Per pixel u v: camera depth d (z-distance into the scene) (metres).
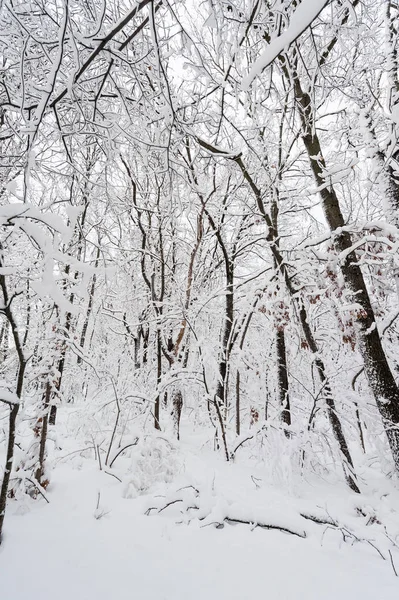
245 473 4.29
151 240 8.58
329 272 3.86
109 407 5.78
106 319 10.13
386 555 2.46
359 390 5.94
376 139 4.53
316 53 2.69
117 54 2.27
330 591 2.01
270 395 7.45
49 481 3.49
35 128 2.23
